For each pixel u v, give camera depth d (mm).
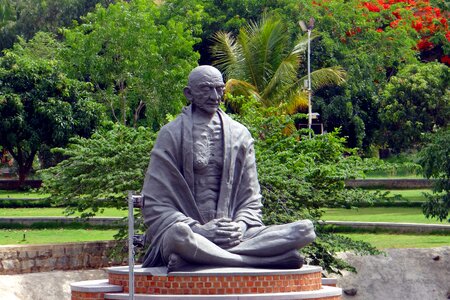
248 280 23891
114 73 58156
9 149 62844
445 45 62875
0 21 77250
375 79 68250
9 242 39875
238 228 25000
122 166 34750
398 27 67750
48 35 72125
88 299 24641
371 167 36406
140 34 57531
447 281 38094
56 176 36312
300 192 33781
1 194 61062
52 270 36438
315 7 66312
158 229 25203
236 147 26031
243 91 51281
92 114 60281
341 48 65500
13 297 33094
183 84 58031
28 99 60562
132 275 20125
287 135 40875
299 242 24766
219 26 67625
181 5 66812
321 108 64250
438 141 40344
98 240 39969
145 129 36656
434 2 69938
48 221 45781
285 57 54219
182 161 25672
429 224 44781
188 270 24078
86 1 80062
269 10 66688
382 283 37719
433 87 64500
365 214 51250
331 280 27188
